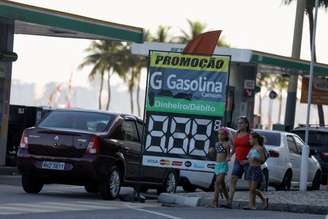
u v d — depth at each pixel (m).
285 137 76.00
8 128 80.62
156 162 56.84
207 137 56.09
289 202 57.62
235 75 113.81
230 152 54.94
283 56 111.38
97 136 53.97
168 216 46.09
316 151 87.94
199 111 56.28
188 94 56.47
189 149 56.38
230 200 54.97
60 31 85.19
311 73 74.06
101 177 54.12
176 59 56.75
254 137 54.50
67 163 53.75
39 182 56.84
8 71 79.06
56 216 43.22
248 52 103.56
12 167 78.31
